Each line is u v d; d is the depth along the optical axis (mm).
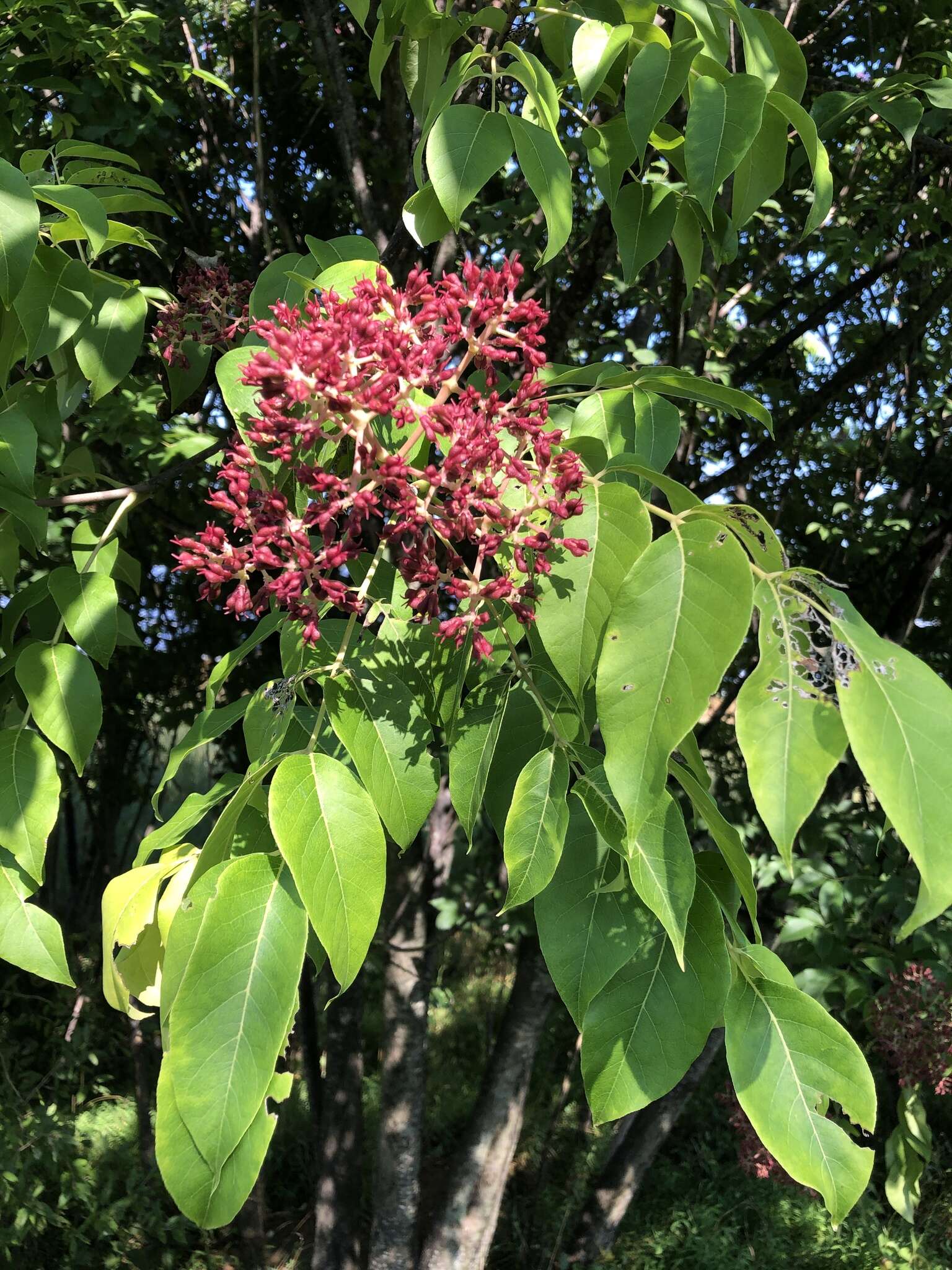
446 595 1646
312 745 1011
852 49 4629
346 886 898
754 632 4707
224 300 1834
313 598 1143
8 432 1425
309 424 1072
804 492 5828
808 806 829
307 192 4969
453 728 1167
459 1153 5371
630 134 1356
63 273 1499
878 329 5129
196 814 1067
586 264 2600
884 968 3834
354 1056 5574
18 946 1254
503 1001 9469
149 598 6680
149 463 4016
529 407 1125
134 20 3248
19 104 3193
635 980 1004
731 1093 5652
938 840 797
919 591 4914
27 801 1331
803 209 4715
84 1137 6676
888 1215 7223
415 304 1151
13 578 1817
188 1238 6324
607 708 883
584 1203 5938
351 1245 5594
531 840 1009
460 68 1360
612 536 1055
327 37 2842
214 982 842
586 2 1529
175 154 4500
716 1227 6746
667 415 1355
